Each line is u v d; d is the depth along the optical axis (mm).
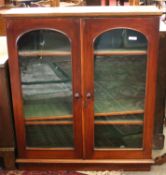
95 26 1890
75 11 1884
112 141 2221
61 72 2064
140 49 1981
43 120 2166
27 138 2213
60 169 2273
